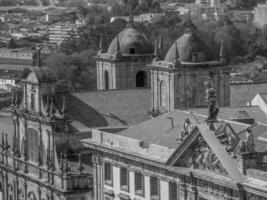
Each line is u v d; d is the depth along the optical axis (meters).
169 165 167.38
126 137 181.62
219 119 177.62
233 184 152.62
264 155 156.50
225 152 156.50
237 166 154.12
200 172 161.12
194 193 163.25
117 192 183.62
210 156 159.38
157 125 186.25
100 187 188.75
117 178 183.62
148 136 182.88
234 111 198.38
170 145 173.62
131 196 179.62
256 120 191.88
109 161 185.62
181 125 179.62
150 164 172.62
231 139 156.50
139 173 177.50
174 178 168.12
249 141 153.38
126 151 179.00
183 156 165.25
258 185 149.25
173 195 169.25
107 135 186.12
